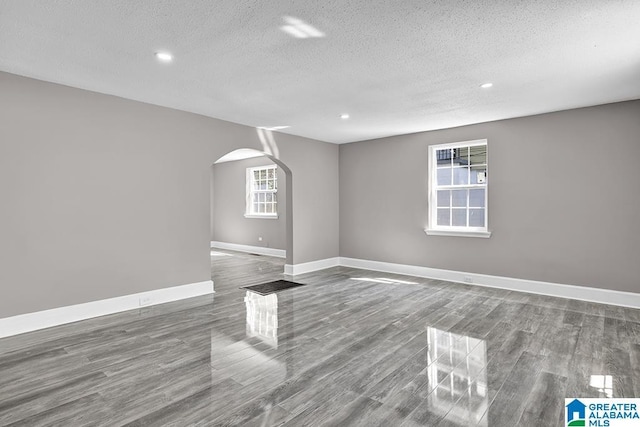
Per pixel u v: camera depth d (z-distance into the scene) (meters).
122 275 3.84
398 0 1.98
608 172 4.01
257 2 2.00
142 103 3.97
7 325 3.11
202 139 4.52
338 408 2.01
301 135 5.82
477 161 5.12
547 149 4.40
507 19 2.19
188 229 4.40
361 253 6.35
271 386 2.25
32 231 3.25
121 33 2.37
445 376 2.37
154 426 1.85
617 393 2.15
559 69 3.00
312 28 2.31
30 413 1.97
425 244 5.54
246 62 2.86
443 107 4.16
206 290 4.57
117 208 3.79
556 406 2.02
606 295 4.03
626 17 2.15
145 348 2.84
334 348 2.83
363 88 3.49
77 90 3.50
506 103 4.00
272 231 7.92
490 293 4.52
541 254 4.47
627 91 3.59
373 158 6.14
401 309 3.86
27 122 3.21
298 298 4.34
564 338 3.01
